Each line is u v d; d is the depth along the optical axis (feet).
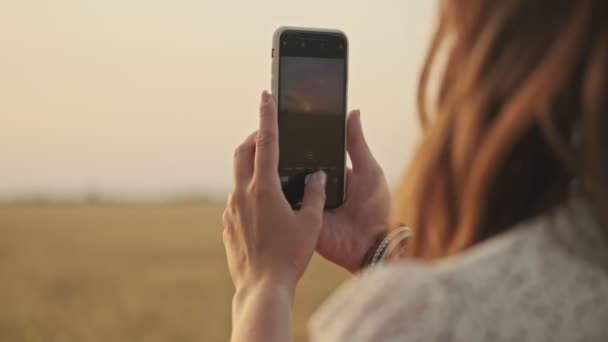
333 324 2.74
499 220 2.75
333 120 5.81
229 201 4.53
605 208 2.55
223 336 36.32
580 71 2.62
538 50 2.63
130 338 35.63
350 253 5.45
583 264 2.62
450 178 2.75
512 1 2.67
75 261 61.62
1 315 38.24
